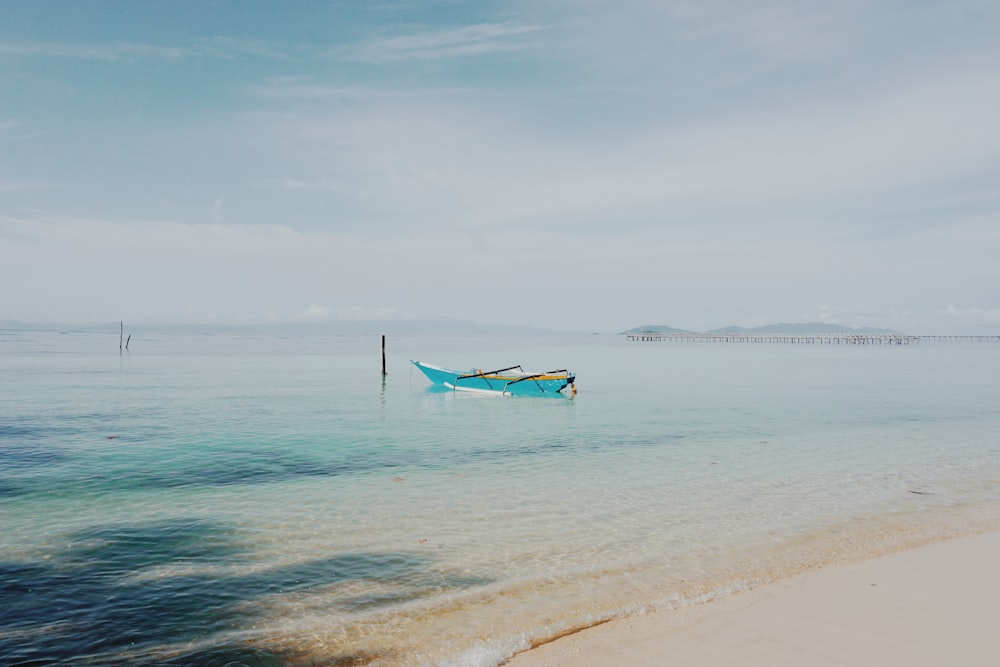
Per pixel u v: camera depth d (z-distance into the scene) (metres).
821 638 7.27
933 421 26.98
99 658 7.17
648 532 11.78
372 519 12.64
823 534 11.52
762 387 43.47
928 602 8.29
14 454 18.89
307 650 7.34
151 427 24.14
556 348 138.38
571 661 6.91
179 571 9.82
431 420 26.91
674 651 7.04
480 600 8.70
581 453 19.75
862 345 186.38
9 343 109.31
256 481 15.95
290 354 88.75
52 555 10.51
